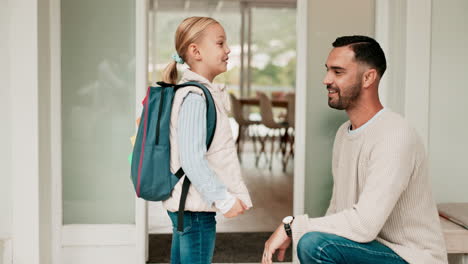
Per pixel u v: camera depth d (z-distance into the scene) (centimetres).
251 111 1066
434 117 318
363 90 207
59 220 305
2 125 281
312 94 316
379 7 313
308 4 312
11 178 283
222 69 203
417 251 199
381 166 191
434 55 315
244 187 196
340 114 317
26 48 274
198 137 183
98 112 310
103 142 311
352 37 210
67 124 308
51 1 298
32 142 276
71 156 310
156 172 187
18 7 272
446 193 321
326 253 192
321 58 315
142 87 307
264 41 1057
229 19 1040
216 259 338
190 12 1032
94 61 308
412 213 202
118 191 313
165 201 196
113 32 308
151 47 1012
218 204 182
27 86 275
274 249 199
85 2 305
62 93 306
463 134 319
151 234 397
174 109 190
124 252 311
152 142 187
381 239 204
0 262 278
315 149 318
